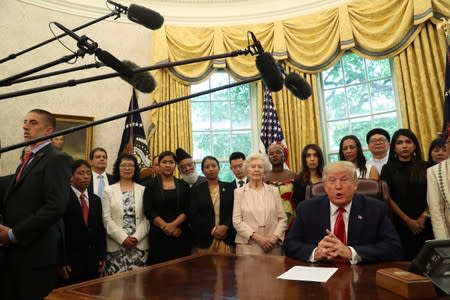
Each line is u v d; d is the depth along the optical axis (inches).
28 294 69.2
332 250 59.0
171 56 189.3
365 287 42.1
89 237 98.7
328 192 68.1
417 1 154.2
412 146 96.5
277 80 51.3
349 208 68.4
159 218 104.8
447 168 83.4
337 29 175.9
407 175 95.3
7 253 71.6
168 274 53.1
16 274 69.9
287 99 180.2
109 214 105.1
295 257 63.9
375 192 79.1
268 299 38.5
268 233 98.9
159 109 181.2
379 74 175.6
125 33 193.0
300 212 72.8
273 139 173.3
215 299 39.0
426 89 149.8
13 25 167.0
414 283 36.7
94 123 44.3
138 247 104.3
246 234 96.3
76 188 101.5
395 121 168.2
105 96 181.8
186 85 188.5
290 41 184.7
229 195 111.7
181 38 191.5
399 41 159.0
